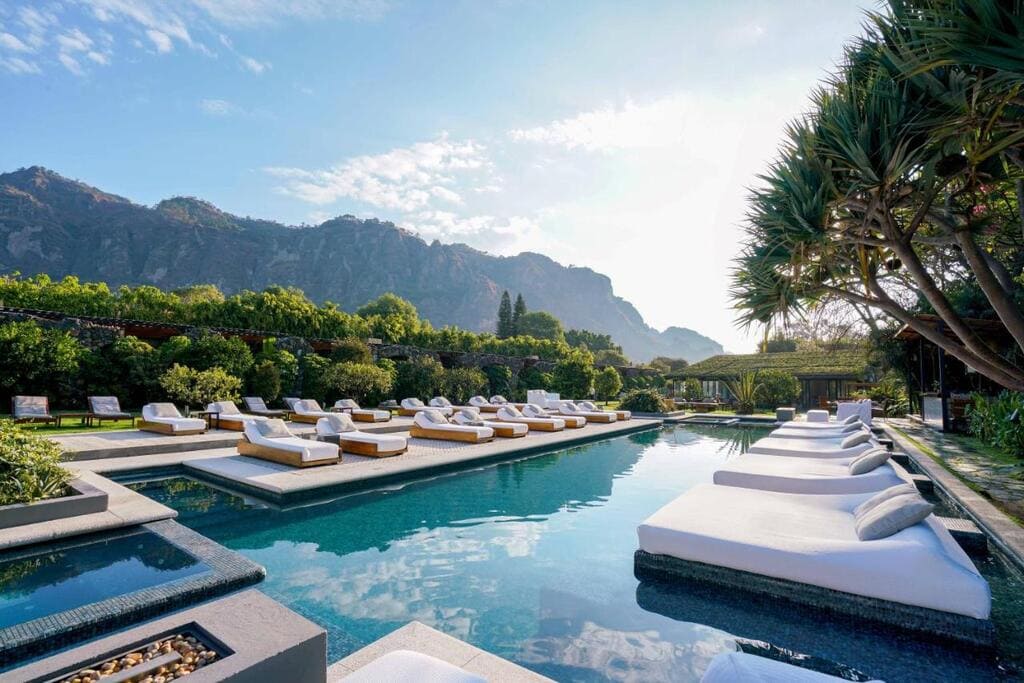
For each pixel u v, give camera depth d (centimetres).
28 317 1255
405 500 669
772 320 617
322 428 970
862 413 1627
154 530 470
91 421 1128
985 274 484
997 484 646
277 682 178
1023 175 512
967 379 1499
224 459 807
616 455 1071
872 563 331
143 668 172
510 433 1163
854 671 285
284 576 415
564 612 357
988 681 275
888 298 536
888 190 473
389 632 327
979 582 303
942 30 346
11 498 448
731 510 453
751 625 339
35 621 299
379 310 6266
